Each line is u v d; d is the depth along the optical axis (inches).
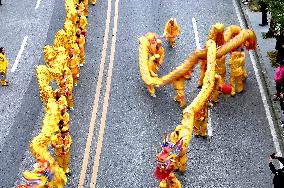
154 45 868.6
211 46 796.6
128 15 1090.7
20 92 874.1
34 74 920.9
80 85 882.1
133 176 703.7
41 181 602.2
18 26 1069.8
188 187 687.1
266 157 728.3
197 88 863.7
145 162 725.9
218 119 797.9
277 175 633.0
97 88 874.1
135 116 811.4
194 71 896.3
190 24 1047.0
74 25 905.5
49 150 735.1
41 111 826.8
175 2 1135.0
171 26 948.0
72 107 823.1
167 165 624.4
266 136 764.6
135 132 780.0
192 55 805.2
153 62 866.8
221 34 828.0
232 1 1138.0
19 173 714.8
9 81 902.4
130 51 970.1
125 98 850.1
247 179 696.4
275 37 917.2
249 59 933.8
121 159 731.4
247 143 753.6
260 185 687.1
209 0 1139.9
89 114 816.9
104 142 762.2
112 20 1073.5
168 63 929.5
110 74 908.6
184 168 701.3
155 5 1126.4
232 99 837.8
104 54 963.3
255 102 831.7
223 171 709.3
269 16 1055.0
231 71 832.3
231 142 756.0
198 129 754.2
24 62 954.1
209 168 714.2
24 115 820.6
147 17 1080.8
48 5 1149.7
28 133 783.7
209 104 774.5
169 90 861.2
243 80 869.2
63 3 1158.3
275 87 852.6
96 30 1040.2
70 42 853.2
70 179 701.3
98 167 719.1
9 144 764.0
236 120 796.0
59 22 1082.1
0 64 866.1
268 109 815.7
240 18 1072.2
